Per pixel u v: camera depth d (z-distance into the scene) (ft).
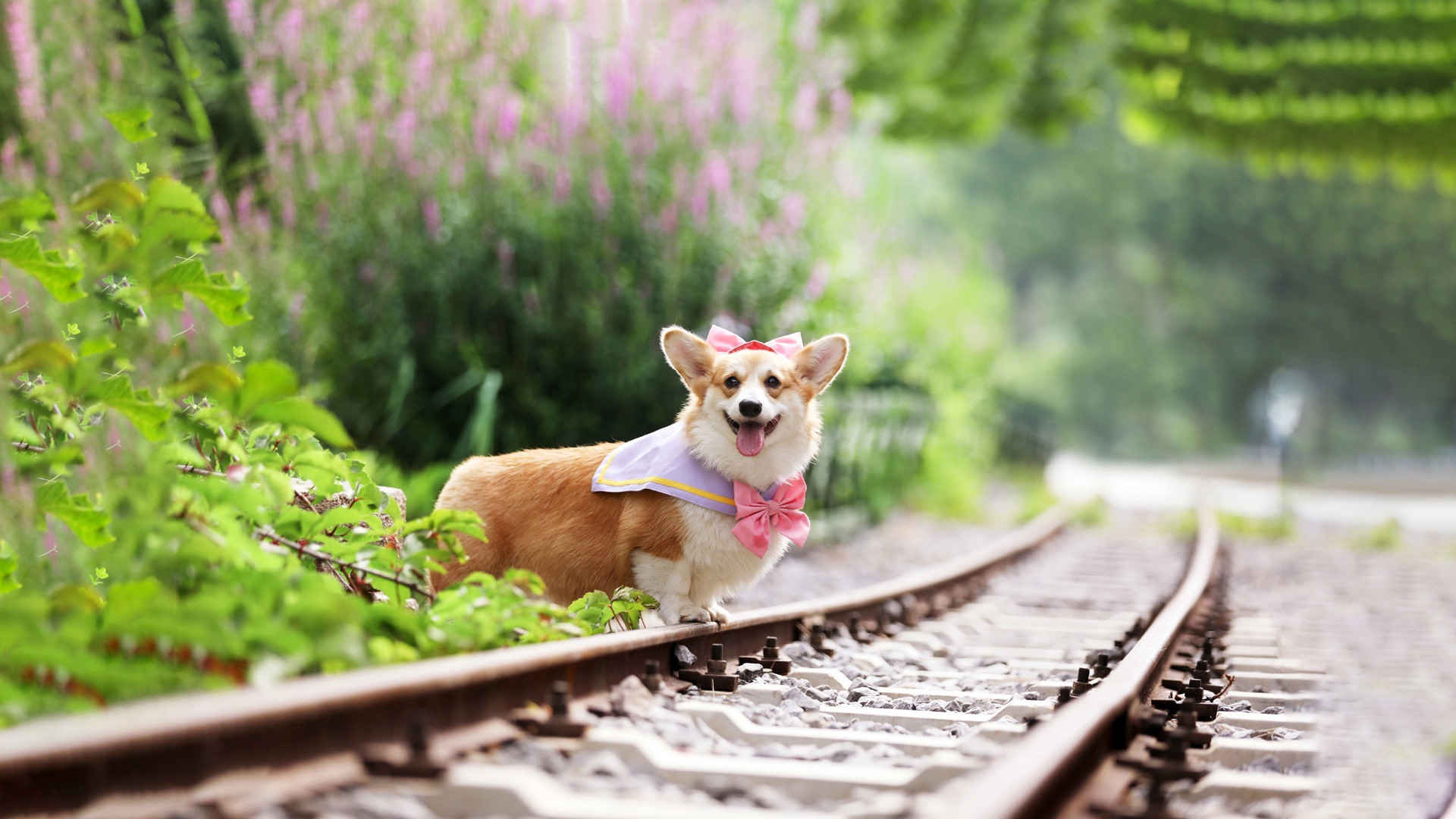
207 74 33.78
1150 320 208.13
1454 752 16.90
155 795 8.27
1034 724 13.15
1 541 12.63
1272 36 66.39
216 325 19.58
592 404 35.04
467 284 34.40
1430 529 61.26
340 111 33.96
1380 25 64.49
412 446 35.27
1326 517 68.13
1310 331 200.95
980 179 203.00
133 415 12.48
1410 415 246.06
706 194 34.86
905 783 10.59
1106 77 76.43
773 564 17.04
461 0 36.65
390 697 9.95
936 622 24.48
